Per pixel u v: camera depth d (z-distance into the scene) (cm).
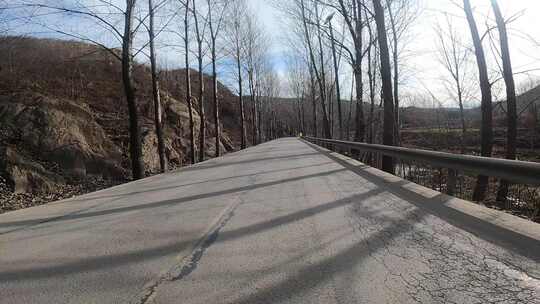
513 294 309
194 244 473
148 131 2580
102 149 2102
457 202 641
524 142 3869
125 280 368
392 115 1439
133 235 527
